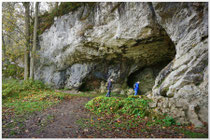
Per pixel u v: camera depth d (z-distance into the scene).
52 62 13.37
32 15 14.34
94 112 4.58
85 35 9.18
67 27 10.62
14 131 3.00
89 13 8.96
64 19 10.88
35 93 7.29
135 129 3.11
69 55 11.84
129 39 7.50
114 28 7.63
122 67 12.02
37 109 4.75
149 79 12.17
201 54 3.96
